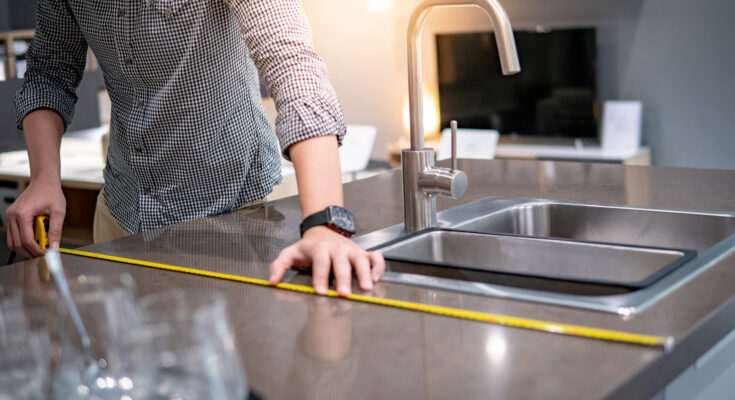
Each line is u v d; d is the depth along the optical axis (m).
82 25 1.55
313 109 1.19
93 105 3.35
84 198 3.41
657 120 5.58
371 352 0.81
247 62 1.58
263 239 1.34
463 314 0.91
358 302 0.98
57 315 0.65
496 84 6.12
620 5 5.56
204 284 1.08
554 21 5.87
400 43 6.46
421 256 1.30
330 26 6.78
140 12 1.43
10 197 3.39
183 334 0.56
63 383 0.64
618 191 1.64
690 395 0.93
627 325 0.85
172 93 1.50
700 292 0.95
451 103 6.36
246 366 0.78
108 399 0.59
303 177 1.16
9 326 0.65
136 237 1.39
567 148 5.81
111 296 0.63
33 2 5.21
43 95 1.64
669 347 0.79
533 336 0.83
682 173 1.80
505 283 1.06
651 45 5.50
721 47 5.24
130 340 0.57
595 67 5.67
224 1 1.40
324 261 1.03
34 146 1.59
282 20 1.26
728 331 0.92
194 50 1.46
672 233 1.42
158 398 0.57
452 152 1.33
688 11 5.32
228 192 1.60
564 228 1.54
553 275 1.03
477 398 0.69
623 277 1.17
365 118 6.77
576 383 0.71
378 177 1.95
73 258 1.27
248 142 1.59
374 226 1.42
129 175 1.64
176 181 1.60
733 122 5.28
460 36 6.20
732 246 1.15
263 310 0.96
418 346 0.82
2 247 3.15
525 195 1.64
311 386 0.73
